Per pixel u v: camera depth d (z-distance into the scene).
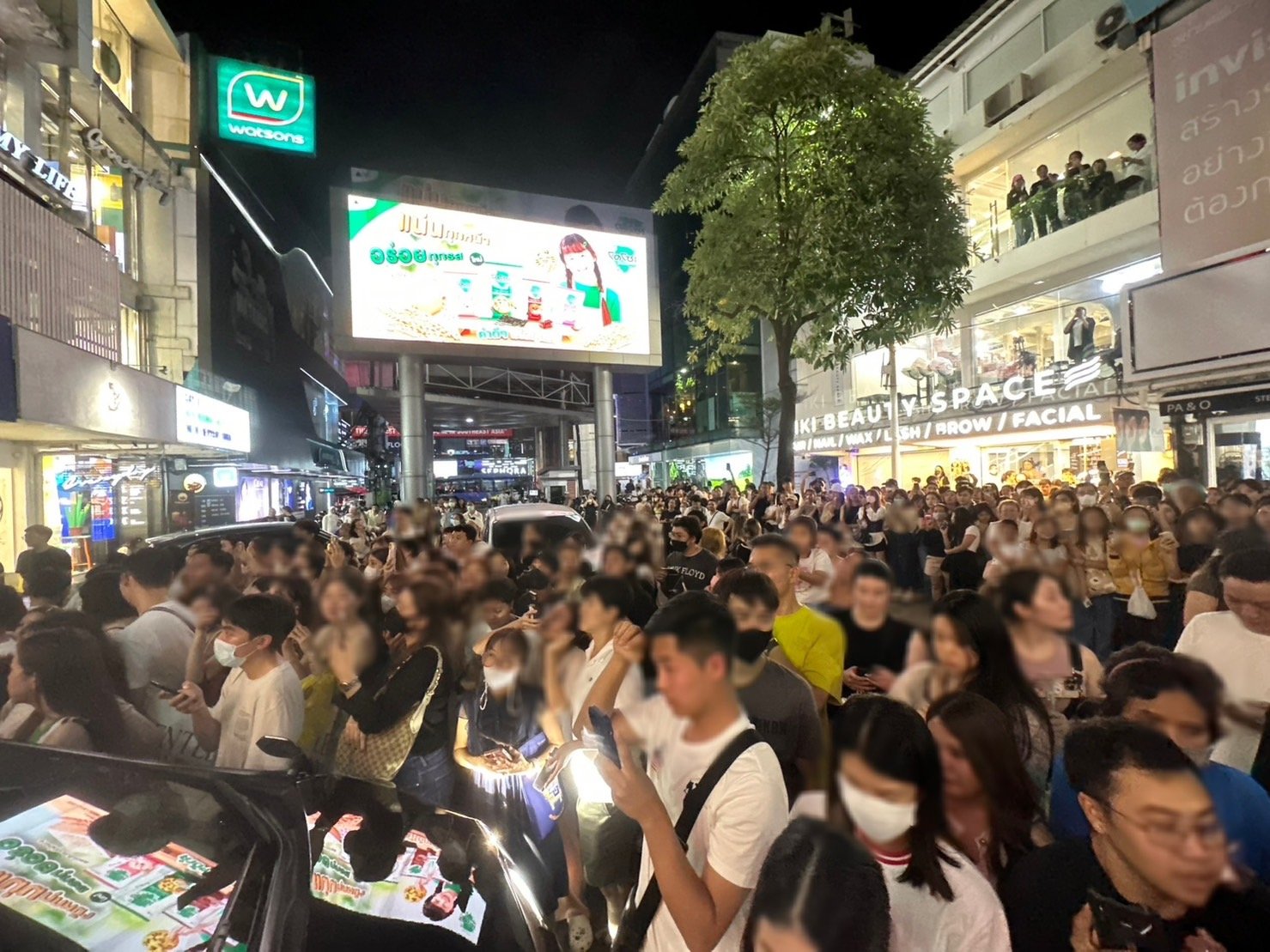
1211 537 5.04
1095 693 2.65
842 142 11.63
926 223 11.75
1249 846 1.54
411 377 17.47
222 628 3.00
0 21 9.90
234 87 21.47
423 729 3.15
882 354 21.92
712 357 14.37
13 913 1.84
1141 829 1.42
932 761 1.52
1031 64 17.17
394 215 17.03
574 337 18.98
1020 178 16.64
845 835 1.41
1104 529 5.63
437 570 3.59
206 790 2.30
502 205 18.70
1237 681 2.37
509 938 2.39
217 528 6.93
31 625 2.78
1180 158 9.98
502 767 3.23
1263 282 8.40
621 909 3.08
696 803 1.69
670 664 1.74
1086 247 14.64
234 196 21.42
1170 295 9.51
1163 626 5.36
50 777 2.28
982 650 2.45
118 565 4.28
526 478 46.75
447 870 2.50
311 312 32.00
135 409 10.19
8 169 8.59
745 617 2.79
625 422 53.53
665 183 13.32
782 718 2.73
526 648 3.38
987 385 16.58
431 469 30.55
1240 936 1.39
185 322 17.33
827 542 5.93
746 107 11.70
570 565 5.33
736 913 1.56
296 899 1.98
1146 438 10.96
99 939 1.79
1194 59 9.75
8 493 10.22
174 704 3.01
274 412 24.11
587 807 3.11
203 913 1.89
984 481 18.62
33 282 8.55
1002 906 1.53
